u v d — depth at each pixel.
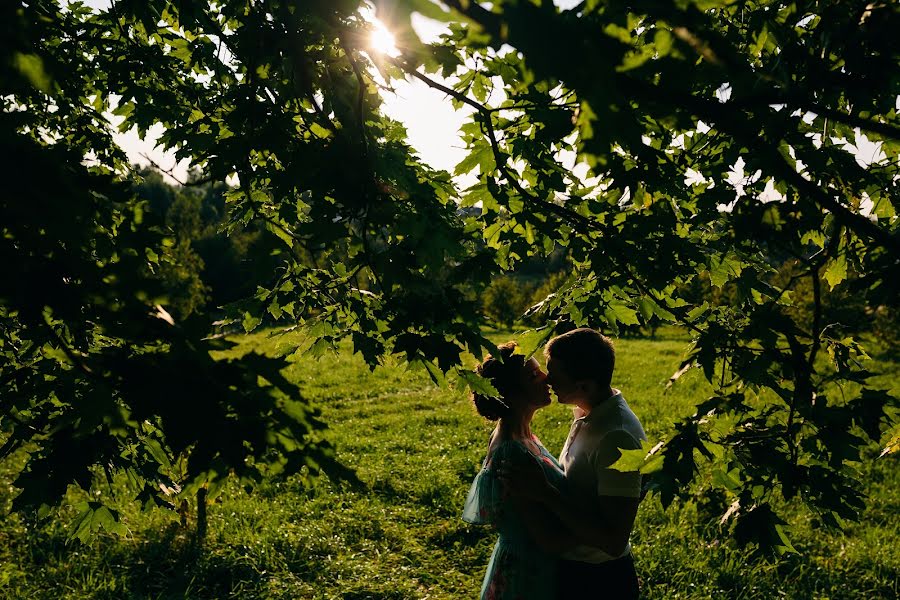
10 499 6.06
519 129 1.88
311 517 5.90
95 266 1.20
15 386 1.81
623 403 2.24
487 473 2.36
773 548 1.70
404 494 6.55
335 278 2.43
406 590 4.68
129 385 1.16
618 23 0.97
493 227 2.16
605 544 2.07
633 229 1.91
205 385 1.16
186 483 1.33
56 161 1.12
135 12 2.28
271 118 1.77
